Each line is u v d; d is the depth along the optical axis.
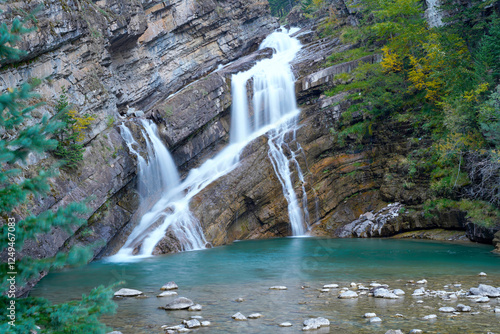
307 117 35.06
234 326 8.57
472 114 25.64
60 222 4.66
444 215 26.00
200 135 32.22
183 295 12.09
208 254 22.34
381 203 31.00
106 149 24.48
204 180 29.77
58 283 15.18
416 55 35.22
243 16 48.28
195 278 15.32
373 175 32.41
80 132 22.67
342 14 51.81
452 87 28.36
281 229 30.28
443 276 14.43
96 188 22.17
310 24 56.69
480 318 8.77
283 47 48.59
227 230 28.23
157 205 27.81
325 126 33.78
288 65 40.06
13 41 4.94
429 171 28.41
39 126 4.83
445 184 26.59
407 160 29.95
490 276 14.33
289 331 8.15
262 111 36.56
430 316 8.87
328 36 48.59
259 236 29.72
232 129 35.09
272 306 10.35
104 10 32.50
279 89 37.50
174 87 40.75
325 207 31.91
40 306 4.84
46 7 23.06
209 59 44.03
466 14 30.44
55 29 23.34
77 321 4.73
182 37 41.72
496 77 26.38
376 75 35.25
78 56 26.03
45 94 22.27
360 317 9.05
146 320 9.20
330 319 8.96
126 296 12.04
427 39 34.12
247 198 29.16
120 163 24.80
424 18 37.78
